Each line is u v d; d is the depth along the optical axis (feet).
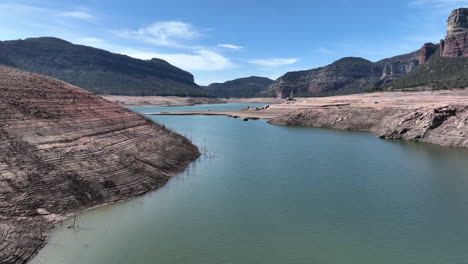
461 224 90.84
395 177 137.39
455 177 136.56
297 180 132.57
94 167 110.52
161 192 114.83
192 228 87.56
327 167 155.22
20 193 88.79
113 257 72.54
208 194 114.21
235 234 84.64
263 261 72.64
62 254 72.74
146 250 75.72
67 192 96.02
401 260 73.26
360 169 151.12
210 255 74.49
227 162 163.94
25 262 68.85
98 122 152.46
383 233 85.97
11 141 105.50
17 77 150.00
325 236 84.38
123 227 86.63
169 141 174.70
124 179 112.78
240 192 117.08
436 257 74.49
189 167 151.84
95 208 96.73
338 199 110.73
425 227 89.30
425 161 168.14
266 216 96.22
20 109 125.39
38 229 79.71
